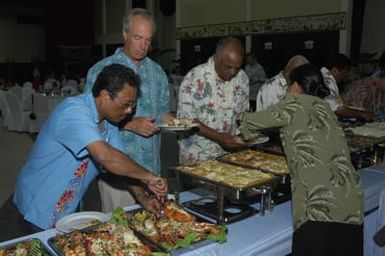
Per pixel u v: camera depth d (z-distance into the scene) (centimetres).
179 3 930
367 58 567
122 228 117
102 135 135
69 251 105
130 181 145
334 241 129
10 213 306
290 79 145
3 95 665
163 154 477
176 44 958
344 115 249
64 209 139
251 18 779
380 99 309
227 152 199
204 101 196
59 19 1184
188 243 112
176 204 136
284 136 138
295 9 704
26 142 559
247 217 142
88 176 141
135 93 122
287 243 135
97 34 1222
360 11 648
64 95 584
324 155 131
